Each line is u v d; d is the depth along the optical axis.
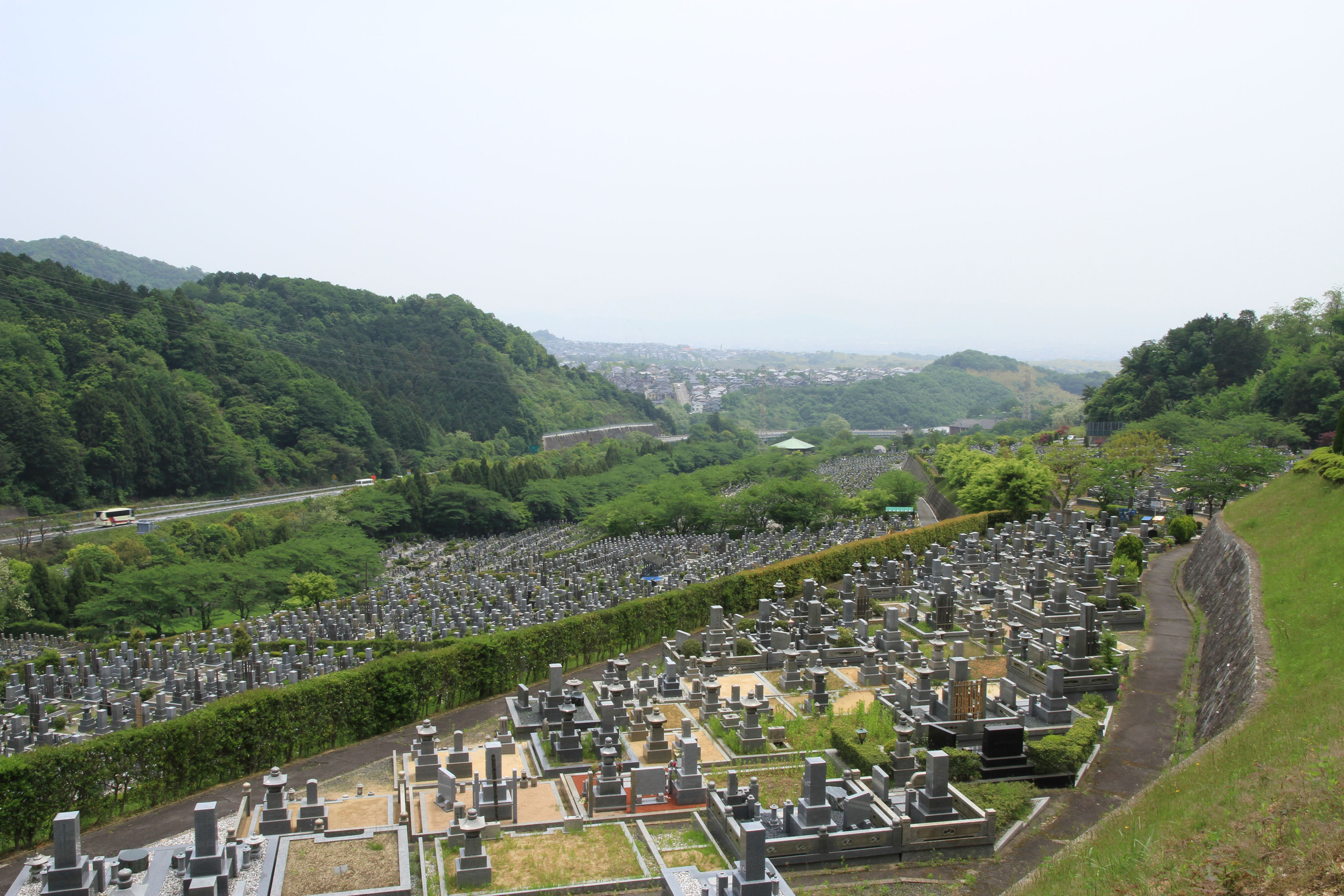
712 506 106.00
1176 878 17.33
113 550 90.50
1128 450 97.62
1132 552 65.31
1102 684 39.12
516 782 31.17
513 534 128.12
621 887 24.44
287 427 160.62
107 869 23.27
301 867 24.92
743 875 21.36
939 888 24.45
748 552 87.12
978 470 97.38
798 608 56.28
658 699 41.59
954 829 26.12
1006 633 51.28
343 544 89.38
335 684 38.91
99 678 53.78
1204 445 88.19
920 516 115.19
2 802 28.88
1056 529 77.31
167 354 156.88
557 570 85.25
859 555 71.56
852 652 47.16
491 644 45.84
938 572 62.69
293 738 37.19
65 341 138.25
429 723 33.38
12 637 72.06
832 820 26.80
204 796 33.47
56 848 22.11
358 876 24.39
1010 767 30.80
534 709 40.03
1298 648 31.16
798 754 34.09
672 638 56.38
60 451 116.31
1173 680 41.28
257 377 166.25
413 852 26.75
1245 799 19.53
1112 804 29.28
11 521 107.25
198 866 22.55
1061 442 122.38
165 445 132.00
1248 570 44.28
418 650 53.88
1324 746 20.72
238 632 59.88
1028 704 37.31
